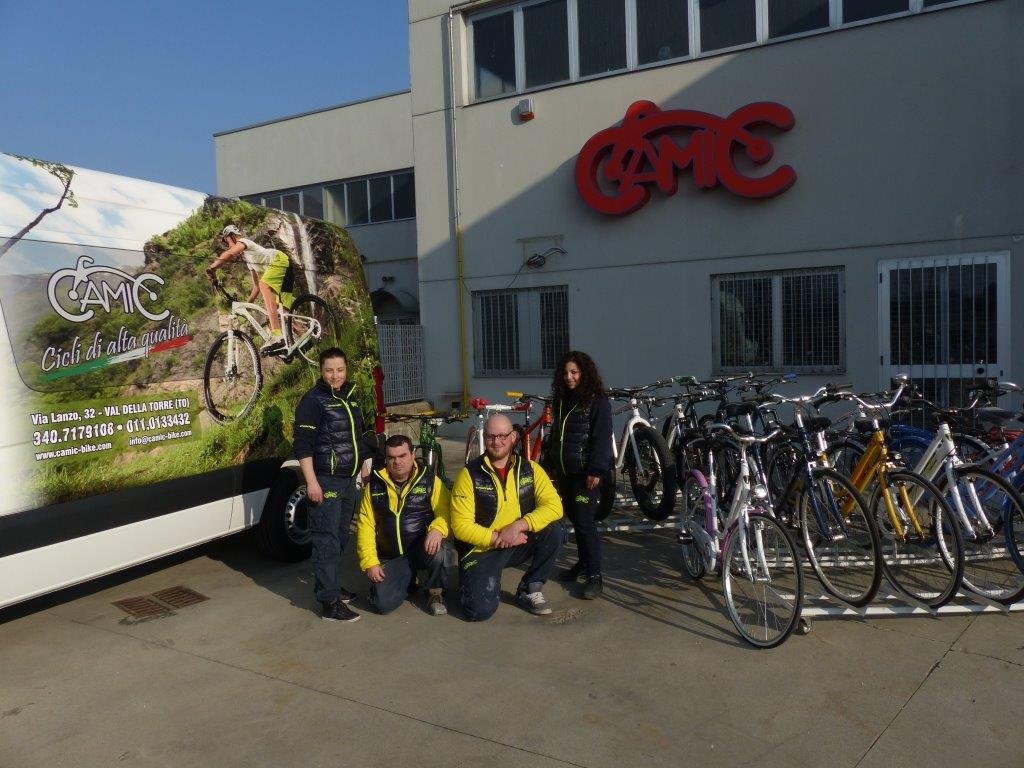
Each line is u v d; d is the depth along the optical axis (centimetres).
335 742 327
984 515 439
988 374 835
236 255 539
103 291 441
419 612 474
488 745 321
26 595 400
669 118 951
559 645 418
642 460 628
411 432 1065
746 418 525
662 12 982
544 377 1089
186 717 351
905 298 871
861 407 511
